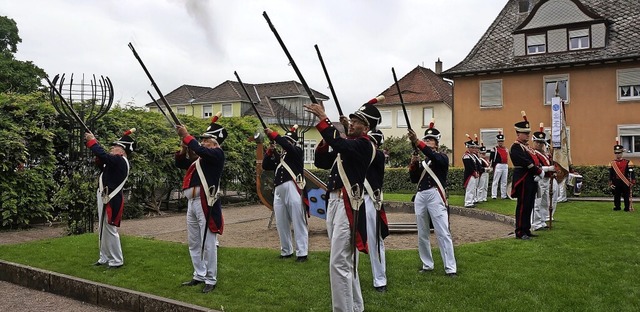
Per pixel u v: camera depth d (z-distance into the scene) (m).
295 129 8.77
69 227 10.31
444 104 37.53
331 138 4.86
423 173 7.00
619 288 5.95
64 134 13.57
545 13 25.47
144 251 8.41
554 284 6.12
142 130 15.47
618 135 23.69
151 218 14.84
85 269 7.32
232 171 18.30
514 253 7.82
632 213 12.72
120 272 7.14
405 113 6.79
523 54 26.02
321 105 5.03
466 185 14.91
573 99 24.58
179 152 6.90
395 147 31.81
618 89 23.70
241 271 7.07
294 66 5.08
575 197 17.55
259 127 19.55
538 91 25.45
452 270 6.68
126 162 7.64
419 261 7.54
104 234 7.37
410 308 5.47
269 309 5.53
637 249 7.99
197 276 6.53
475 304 5.53
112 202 7.38
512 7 29.09
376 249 6.04
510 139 26.09
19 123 12.79
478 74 26.78
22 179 12.30
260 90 38.97
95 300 6.50
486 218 13.42
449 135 37.47
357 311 5.23
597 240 8.78
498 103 26.48
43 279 7.14
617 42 24.05
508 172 19.03
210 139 6.58
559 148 12.43
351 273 4.98
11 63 27.89
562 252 7.82
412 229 10.94
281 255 8.03
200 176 6.41
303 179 8.12
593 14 24.27
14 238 11.16
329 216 5.18
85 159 10.23
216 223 6.37
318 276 6.80
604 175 18.42
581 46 24.83
